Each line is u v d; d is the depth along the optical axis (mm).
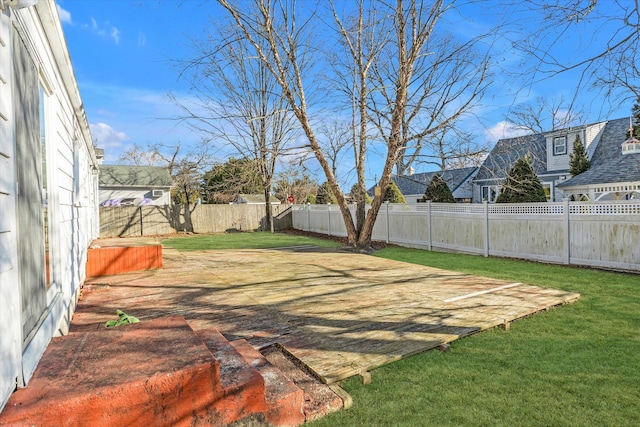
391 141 9648
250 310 4352
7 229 1734
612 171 11016
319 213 16406
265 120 15055
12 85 1893
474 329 3564
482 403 2314
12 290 1762
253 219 18875
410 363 2912
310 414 2223
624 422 2090
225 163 15961
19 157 2104
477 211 9242
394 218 11906
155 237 15359
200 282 6074
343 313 4172
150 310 4426
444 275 6516
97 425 1612
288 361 2967
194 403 1847
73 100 4605
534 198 10633
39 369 1854
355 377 2691
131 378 1732
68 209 4301
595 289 5328
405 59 9031
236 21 8531
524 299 4680
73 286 4539
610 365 2818
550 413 2189
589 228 7133
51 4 2551
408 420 2156
